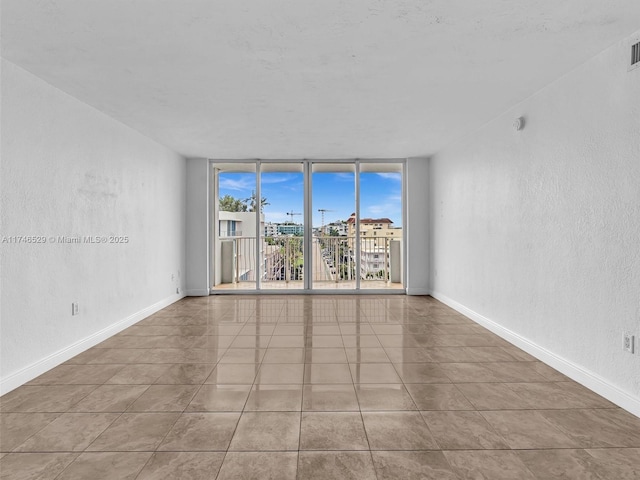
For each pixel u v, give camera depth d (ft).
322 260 25.50
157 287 18.54
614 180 8.64
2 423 7.70
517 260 12.80
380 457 6.53
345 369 10.67
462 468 6.23
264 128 16.12
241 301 21.13
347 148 20.16
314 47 9.07
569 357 10.18
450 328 15.16
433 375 10.22
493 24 8.01
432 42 8.81
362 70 10.36
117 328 14.55
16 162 9.75
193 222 22.63
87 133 12.85
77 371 10.54
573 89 10.06
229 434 7.25
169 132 16.63
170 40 8.65
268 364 11.07
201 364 11.07
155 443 6.96
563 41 8.64
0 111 9.27
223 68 10.18
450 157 19.25
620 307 8.48
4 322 9.28
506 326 13.58
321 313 17.99
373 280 25.43
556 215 10.70
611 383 8.73
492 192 14.64
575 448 6.80
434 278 22.18
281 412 8.13
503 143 13.79
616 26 7.96
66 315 11.64
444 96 12.25
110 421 7.76
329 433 7.29
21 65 9.78
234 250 26.00
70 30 8.14
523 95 12.03
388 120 14.94
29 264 10.13
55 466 6.28
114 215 14.53
